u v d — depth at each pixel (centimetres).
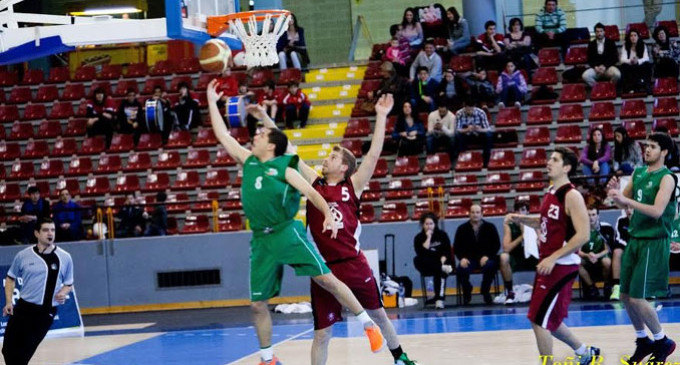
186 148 2156
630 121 1981
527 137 2008
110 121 2208
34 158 2222
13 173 2188
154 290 1850
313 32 2725
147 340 1337
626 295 848
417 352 1026
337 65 2367
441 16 2294
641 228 832
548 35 2242
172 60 2466
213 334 1370
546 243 754
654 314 830
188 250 1844
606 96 2067
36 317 968
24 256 966
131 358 1142
